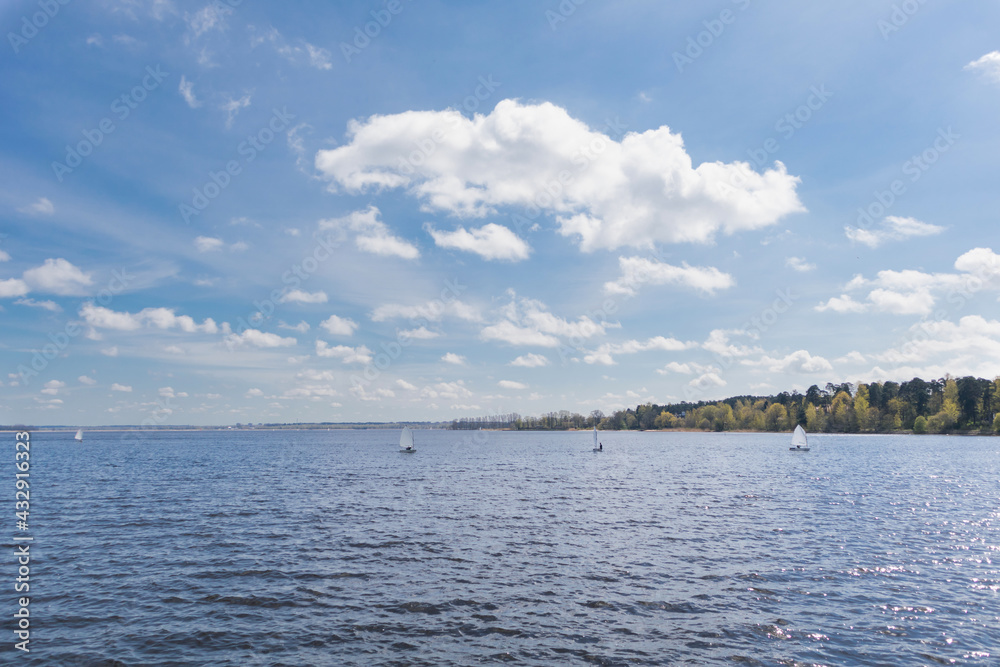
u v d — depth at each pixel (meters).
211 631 16.72
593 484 55.47
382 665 14.54
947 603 19.28
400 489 50.97
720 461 91.44
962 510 38.59
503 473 69.06
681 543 27.81
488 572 22.69
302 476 64.12
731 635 16.50
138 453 123.31
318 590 20.42
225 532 30.59
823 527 32.09
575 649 15.53
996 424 165.00
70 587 20.86
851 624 17.38
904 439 167.50
